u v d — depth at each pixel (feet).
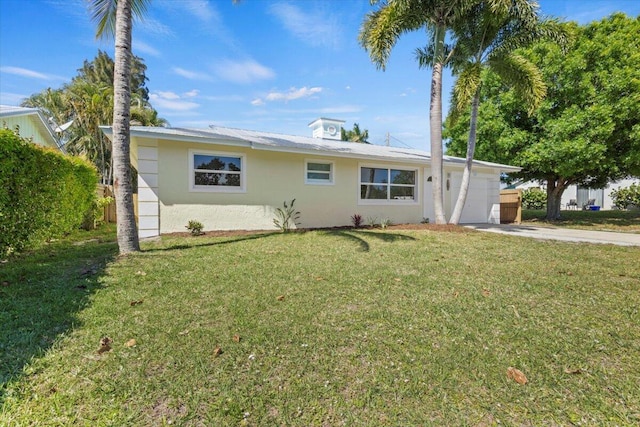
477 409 5.93
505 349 7.93
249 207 30.45
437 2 30.07
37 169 18.12
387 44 30.58
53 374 6.68
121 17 17.83
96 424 5.44
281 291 11.98
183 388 6.35
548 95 44.60
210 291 11.84
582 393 6.34
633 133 39.34
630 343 8.23
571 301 11.23
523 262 17.20
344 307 10.50
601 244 23.36
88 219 31.68
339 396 6.22
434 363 7.30
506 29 32.89
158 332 8.59
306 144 35.27
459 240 24.22
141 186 26.17
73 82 85.92
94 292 11.56
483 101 50.39
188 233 27.12
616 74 39.32
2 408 5.67
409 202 39.81
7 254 16.12
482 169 46.19
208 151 28.53
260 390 6.35
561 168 43.19
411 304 10.80
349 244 22.02
